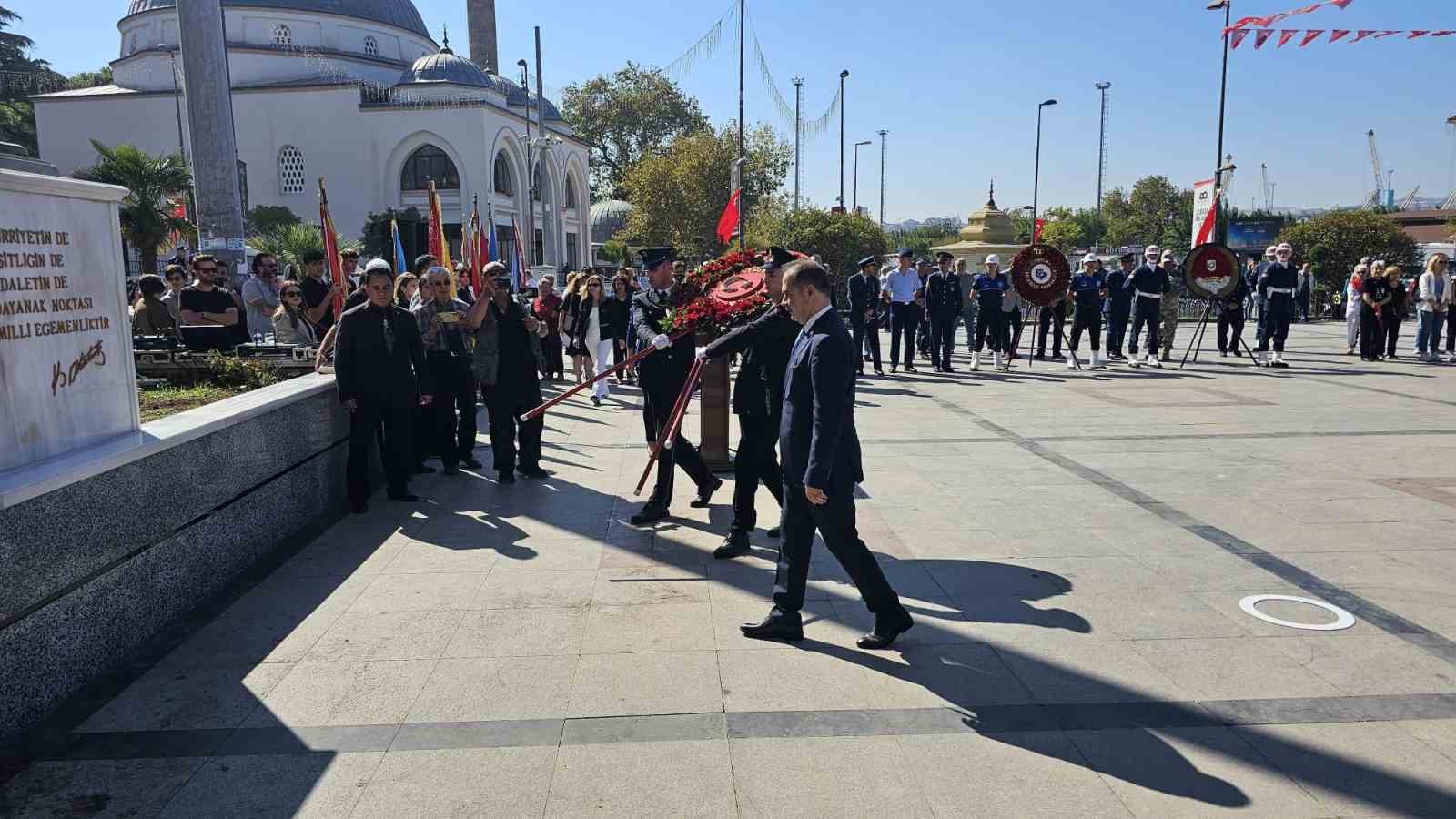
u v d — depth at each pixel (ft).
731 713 11.55
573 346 38.27
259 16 156.15
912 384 43.04
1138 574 16.31
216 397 21.18
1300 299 80.79
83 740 11.19
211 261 27.94
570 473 25.27
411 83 152.66
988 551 17.69
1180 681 12.21
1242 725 11.05
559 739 10.98
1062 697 11.84
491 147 154.10
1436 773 9.98
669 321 19.95
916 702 11.78
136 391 15.12
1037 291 46.14
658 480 20.48
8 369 12.07
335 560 17.90
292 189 156.35
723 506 21.52
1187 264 48.21
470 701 11.98
